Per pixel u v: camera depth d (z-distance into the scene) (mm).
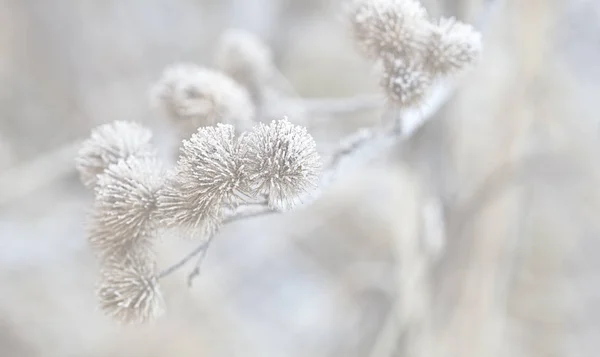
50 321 1162
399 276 797
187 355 1075
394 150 759
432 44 440
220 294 1183
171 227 395
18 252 1273
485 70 697
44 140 1459
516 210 759
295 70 1561
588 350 1023
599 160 897
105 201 407
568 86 841
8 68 1491
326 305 1228
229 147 389
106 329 1146
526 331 1011
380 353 787
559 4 774
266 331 1216
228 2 1595
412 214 738
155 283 411
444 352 741
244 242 1275
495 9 500
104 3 1564
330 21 1522
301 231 1219
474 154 722
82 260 1309
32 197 1354
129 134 443
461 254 717
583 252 1050
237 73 578
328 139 730
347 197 1178
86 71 1536
